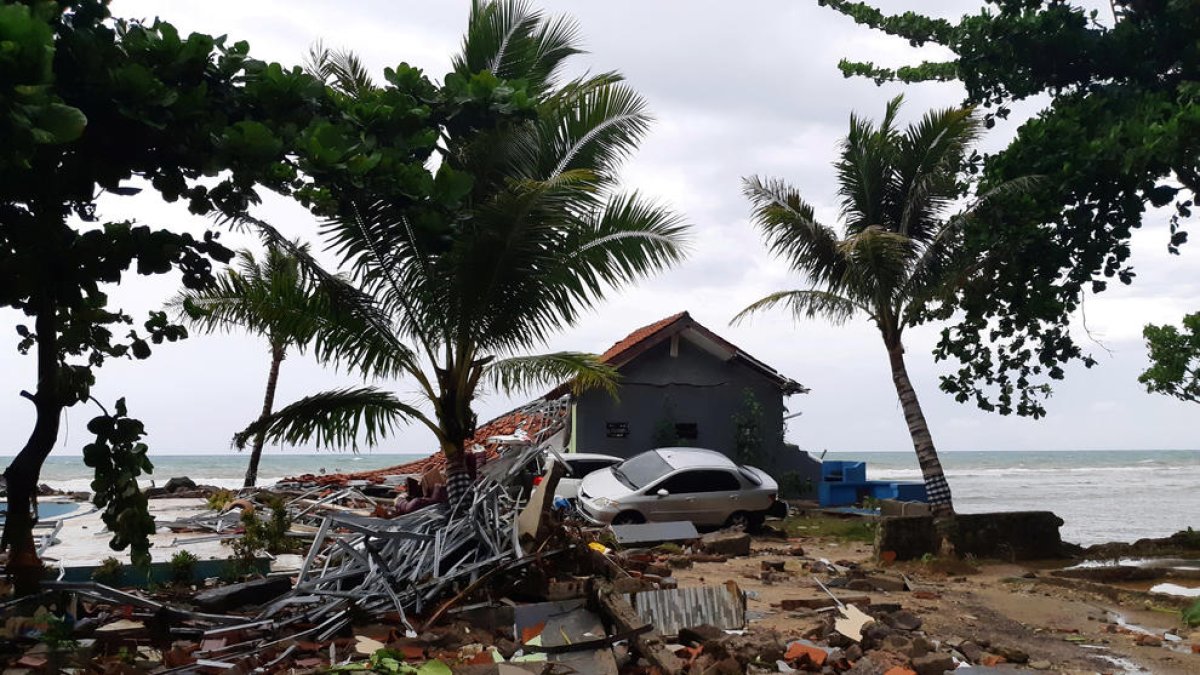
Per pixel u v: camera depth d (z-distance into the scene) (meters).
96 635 7.54
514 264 11.52
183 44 7.62
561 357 13.12
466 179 8.73
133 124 7.39
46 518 14.67
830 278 19.12
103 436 8.50
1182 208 16.77
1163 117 14.79
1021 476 71.81
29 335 8.58
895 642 8.75
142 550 8.66
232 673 6.82
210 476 73.62
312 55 12.85
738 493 19.78
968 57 18.03
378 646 7.55
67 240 7.50
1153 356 22.23
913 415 17.95
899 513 24.14
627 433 27.75
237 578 9.96
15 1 5.73
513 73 13.60
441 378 11.98
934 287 17.78
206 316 11.50
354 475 26.39
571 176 10.96
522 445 12.36
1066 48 17.12
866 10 18.39
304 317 11.62
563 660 7.48
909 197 18.64
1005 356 18.56
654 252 12.41
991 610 11.65
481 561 9.16
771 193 18.78
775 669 7.86
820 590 12.51
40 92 5.34
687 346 28.69
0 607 7.54
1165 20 16.67
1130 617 11.46
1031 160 16.38
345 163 7.96
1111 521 30.48
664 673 7.14
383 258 11.49
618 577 9.72
